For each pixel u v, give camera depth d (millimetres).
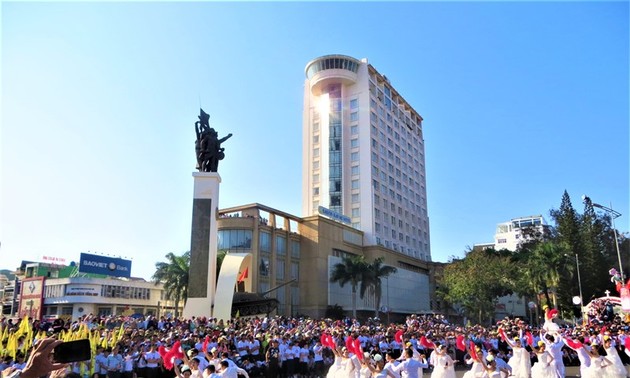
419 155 130750
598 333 30453
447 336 31750
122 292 88875
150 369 20922
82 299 82562
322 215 84312
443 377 17688
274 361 24047
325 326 32438
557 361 19828
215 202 41938
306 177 106375
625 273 75312
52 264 99750
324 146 105062
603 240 78875
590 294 73938
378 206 101938
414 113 132000
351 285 81125
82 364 18703
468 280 70062
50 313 84688
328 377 18125
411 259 103438
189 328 30297
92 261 89250
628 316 42781
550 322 30125
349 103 106875
